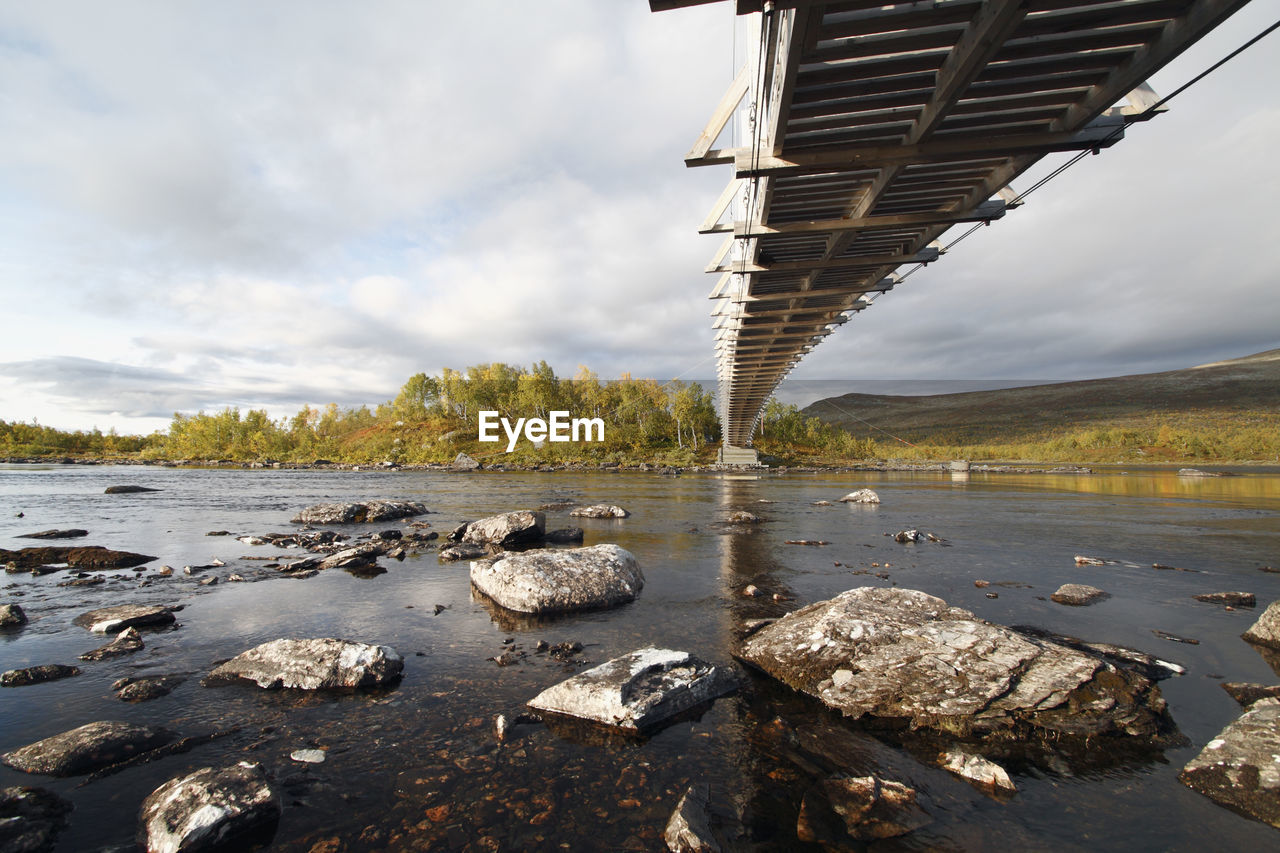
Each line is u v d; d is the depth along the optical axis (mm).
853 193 17297
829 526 22703
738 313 30375
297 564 14109
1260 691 6609
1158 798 4730
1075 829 4340
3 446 111938
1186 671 7414
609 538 19266
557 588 10570
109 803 4656
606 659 8047
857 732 5953
